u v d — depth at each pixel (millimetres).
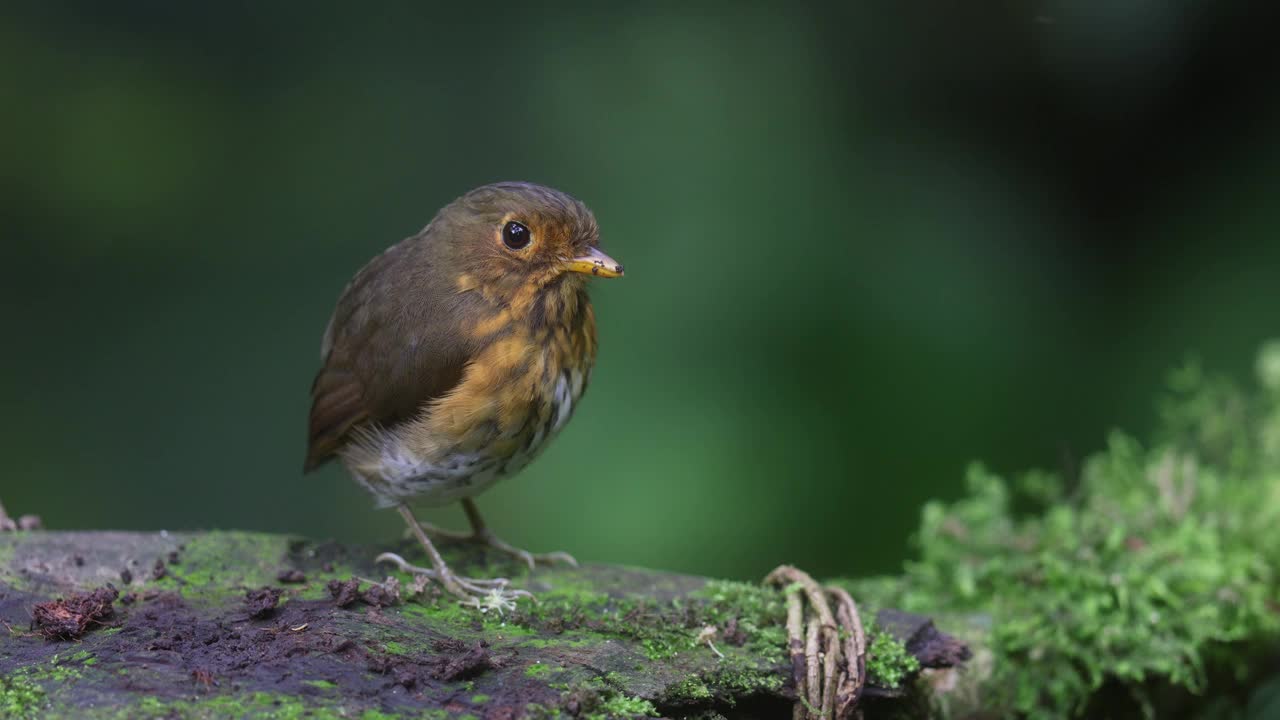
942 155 11781
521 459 6578
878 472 10852
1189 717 7867
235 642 5188
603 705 4934
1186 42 11977
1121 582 7219
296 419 11414
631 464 10570
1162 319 11516
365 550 6707
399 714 4672
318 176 11656
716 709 5375
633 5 11820
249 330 11461
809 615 5996
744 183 11320
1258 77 11852
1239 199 11727
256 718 4574
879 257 11273
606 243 11172
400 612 5730
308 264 11586
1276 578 8000
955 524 8148
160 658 5023
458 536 7199
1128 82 12148
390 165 11672
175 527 11070
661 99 11578
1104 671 6996
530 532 10523
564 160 11500
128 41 11648
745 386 10859
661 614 5871
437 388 6336
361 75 11766
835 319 11055
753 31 11766
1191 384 9945
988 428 10961
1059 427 11141
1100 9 12047
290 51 11773
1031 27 12117
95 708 4625
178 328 11391
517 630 5617
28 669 4914
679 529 10445
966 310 11250
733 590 6148
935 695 6559
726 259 11078
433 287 6414
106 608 5449
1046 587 7496
